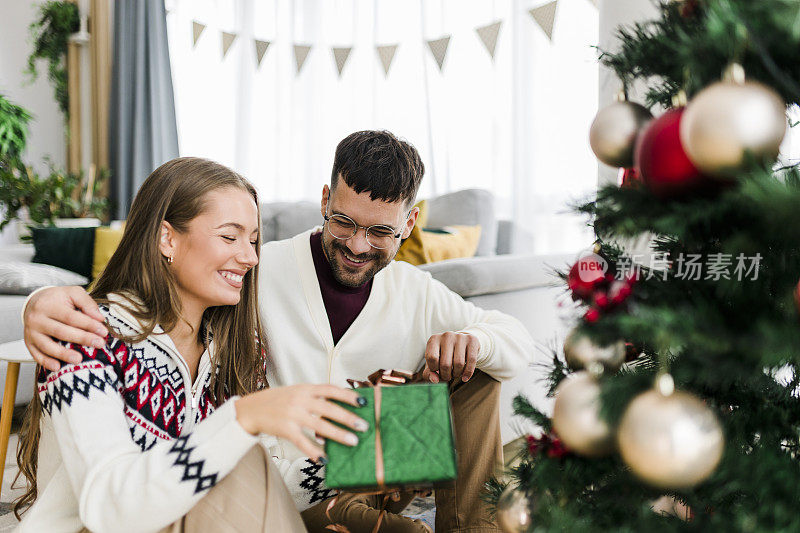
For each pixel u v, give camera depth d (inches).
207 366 39.4
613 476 26.9
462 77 154.4
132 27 182.1
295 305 50.1
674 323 20.4
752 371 21.8
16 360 64.4
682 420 21.7
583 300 26.7
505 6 147.3
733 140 19.3
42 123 190.2
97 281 38.9
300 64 179.8
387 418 29.2
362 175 44.7
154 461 28.1
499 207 148.6
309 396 28.3
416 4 164.2
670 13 24.6
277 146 186.5
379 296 51.7
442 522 44.6
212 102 190.9
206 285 37.1
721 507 25.3
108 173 177.9
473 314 53.3
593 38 132.9
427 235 94.3
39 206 151.3
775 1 19.0
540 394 79.7
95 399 31.8
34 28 187.0
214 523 30.4
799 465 23.5
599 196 25.2
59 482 33.9
